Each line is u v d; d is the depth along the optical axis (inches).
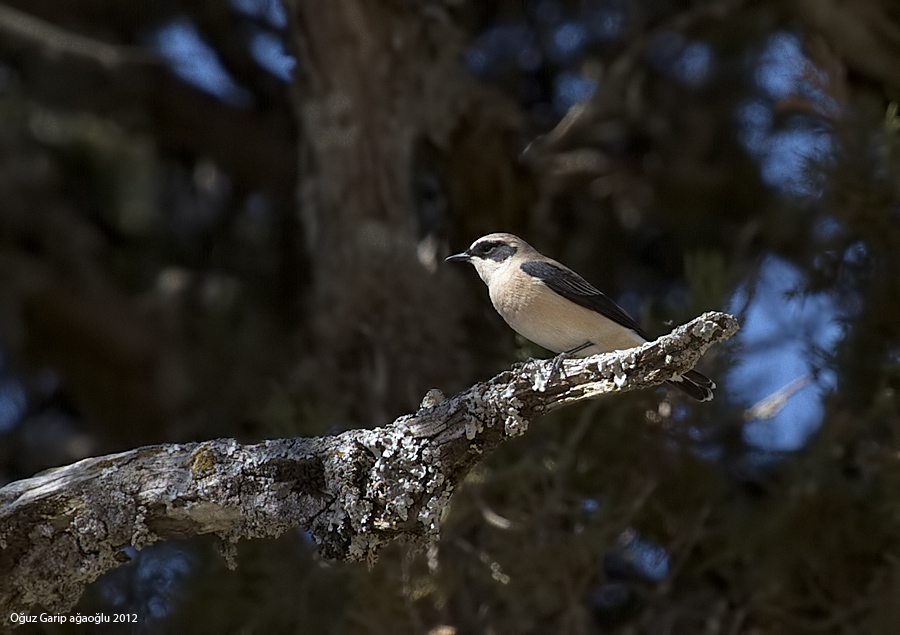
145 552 449.7
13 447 616.4
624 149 617.0
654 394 442.6
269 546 441.4
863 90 508.1
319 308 484.1
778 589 438.9
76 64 595.8
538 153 554.3
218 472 312.8
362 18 471.8
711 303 443.2
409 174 488.7
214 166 652.7
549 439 446.0
